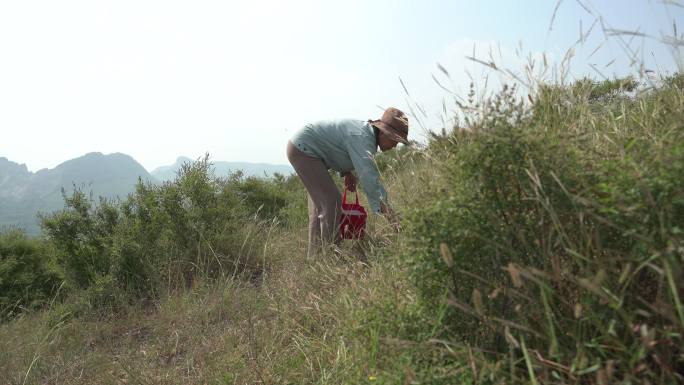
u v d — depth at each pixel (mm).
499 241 1519
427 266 1625
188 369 2768
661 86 2135
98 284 4348
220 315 3496
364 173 3689
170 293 4219
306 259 4125
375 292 2252
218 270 4668
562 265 1407
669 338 1159
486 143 1529
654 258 1183
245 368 2572
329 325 2725
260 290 3912
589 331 1350
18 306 5109
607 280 1274
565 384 1266
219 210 5203
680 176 1177
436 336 1675
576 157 1516
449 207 1584
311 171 3988
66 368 3102
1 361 3264
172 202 5012
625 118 2080
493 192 1565
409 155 2496
